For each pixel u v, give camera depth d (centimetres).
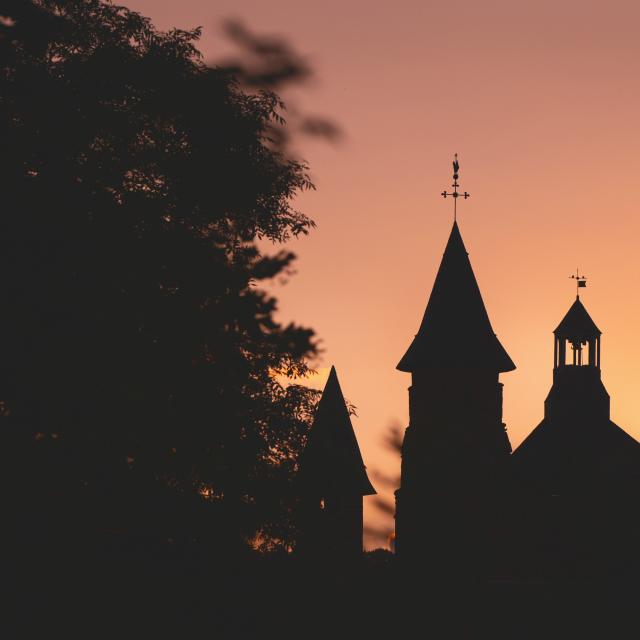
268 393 5809
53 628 4422
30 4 4984
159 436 4753
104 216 4912
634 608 11494
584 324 13762
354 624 9450
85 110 5112
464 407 11800
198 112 5366
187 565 4909
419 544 11656
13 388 4372
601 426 13538
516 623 11381
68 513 4572
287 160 5769
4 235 4475
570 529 12606
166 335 4816
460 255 12181
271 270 4834
